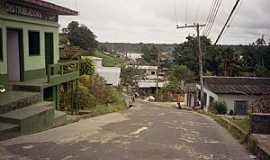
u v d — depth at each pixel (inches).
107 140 321.7
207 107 1195.3
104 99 869.2
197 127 470.9
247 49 2474.2
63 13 655.8
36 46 591.5
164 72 3142.2
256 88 1159.0
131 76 2501.2
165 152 282.4
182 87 1994.3
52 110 431.8
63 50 992.9
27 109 402.9
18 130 340.8
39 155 258.5
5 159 245.4
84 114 594.6
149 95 2426.2
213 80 1256.8
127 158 257.3
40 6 540.7
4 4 468.8
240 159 271.3
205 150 299.4
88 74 953.5
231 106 1117.1
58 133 353.1
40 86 479.8
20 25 518.9
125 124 447.5
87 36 2564.0
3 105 371.2
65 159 249.3
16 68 533.0
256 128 333.7
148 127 426.0
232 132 412.5
